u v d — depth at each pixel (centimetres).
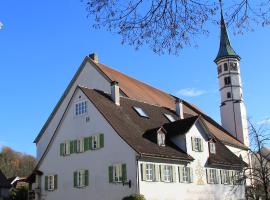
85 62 5034
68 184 3850
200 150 4181
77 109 3941
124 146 3494
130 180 3391
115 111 3947
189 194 3872
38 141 5166
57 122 5072
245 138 6794
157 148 3700
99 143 3691
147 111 4462
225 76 7081
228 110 6956
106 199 3525
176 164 3812
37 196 4031
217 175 4341
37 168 4128
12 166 10200
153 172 3519
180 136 4038
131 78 5769
